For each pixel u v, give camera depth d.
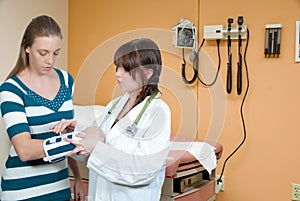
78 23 3.04
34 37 1.31
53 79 1.45
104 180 1.33
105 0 2.91
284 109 2.34
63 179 1.47
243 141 2.46
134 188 1.27
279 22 2.31
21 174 1.38
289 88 2.31
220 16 2.48
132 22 2.80
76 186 1.63
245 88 2.44
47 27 1.32
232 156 2.50
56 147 1.24
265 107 2.39
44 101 1.39
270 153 2.39
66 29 3.08
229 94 2.48
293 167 2.33
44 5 2.84
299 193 2.31
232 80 2.47
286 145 2.34
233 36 2.44
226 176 2.53
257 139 2.42
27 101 1.34
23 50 1.37
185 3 2.59
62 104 1.45
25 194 1.38
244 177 2.47
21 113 1.30
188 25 2.50
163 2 2.67
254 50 2.40
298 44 2.26
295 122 2.31
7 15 2.54
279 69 2.33
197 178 2.04
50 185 1.42
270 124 2.38
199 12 2.55
